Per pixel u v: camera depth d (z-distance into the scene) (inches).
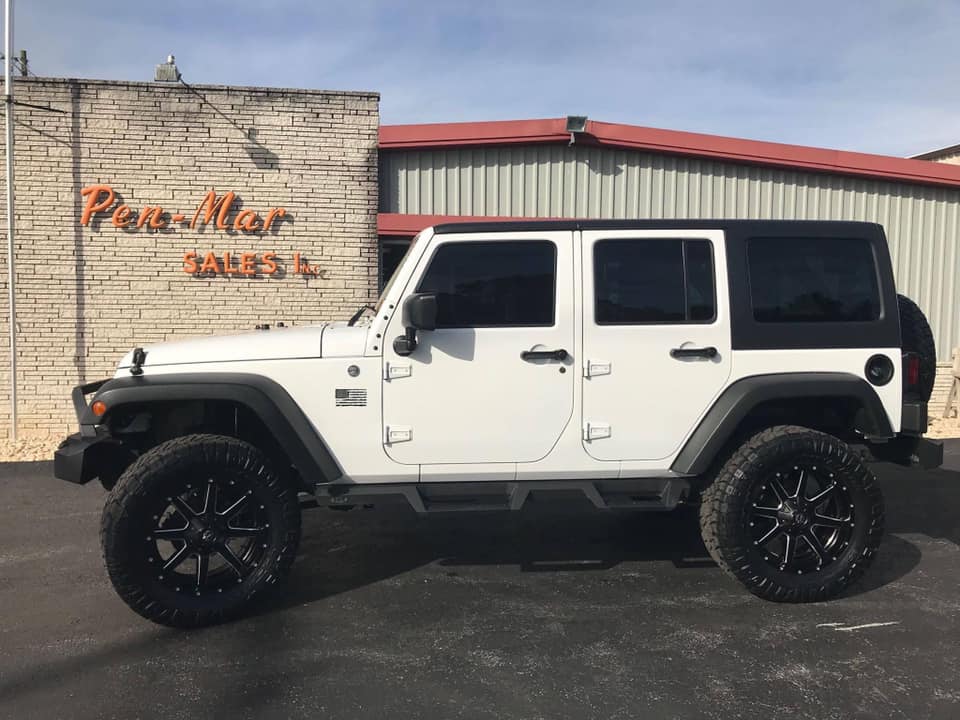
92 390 159.9
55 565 182.4
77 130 375.9
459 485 155.3
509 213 418.0
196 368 147.8
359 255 403.2
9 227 365.4
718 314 155.7
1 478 284.4
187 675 125.3
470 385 151.5
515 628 143.9
